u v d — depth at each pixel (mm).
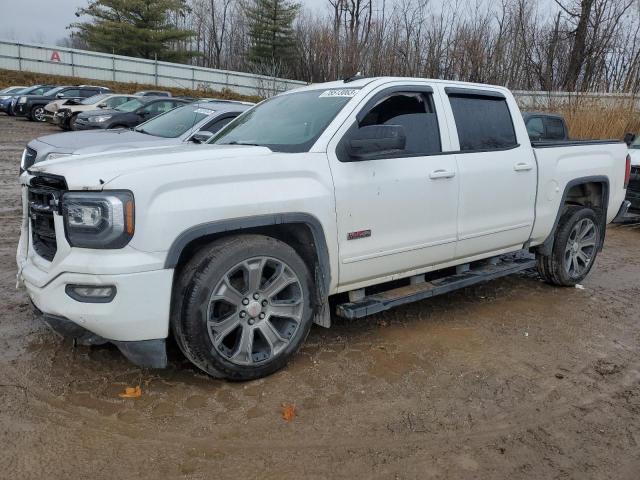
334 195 3635
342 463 2791
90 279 2953
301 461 2791
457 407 3346
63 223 3012
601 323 4832
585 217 5629
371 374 3691
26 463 2670
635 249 7965
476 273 4777
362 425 3113
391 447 2934
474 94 4727
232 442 2910
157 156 3279
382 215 3900
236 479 2643
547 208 5199
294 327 3615
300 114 4164
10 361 3627
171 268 3061
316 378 3600
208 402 3258
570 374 3844
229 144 4117
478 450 2945
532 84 22156
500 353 4117
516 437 3080
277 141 3932
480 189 4520
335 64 32344
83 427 2973
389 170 3928
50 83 36531
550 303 5297
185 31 50406
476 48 22906
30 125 24047
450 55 24125
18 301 4660
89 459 2727
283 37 44375
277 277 3488
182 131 7883
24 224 3535
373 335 4328
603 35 21281
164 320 3104
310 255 3754
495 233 4742
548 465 2852
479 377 3727
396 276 4199
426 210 4156
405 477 2715
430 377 3695
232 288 3299
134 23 49531
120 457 2750
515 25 23469
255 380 3523
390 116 4133
